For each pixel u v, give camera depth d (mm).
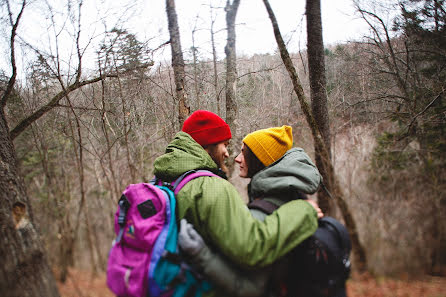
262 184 1285
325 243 1093
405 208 5125
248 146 1453
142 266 1009
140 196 1152
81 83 3555
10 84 3133
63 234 5367
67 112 3822
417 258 5047
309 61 4109
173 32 3770
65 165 5520
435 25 4105
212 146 1462
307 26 4051
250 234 1008
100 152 4684
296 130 5242
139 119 4039
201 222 1104
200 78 4430
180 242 1032
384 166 5090
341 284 1109
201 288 1031
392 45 4570
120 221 1154
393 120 4918
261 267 995
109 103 3916
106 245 6816
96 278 5902
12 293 1426
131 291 998
